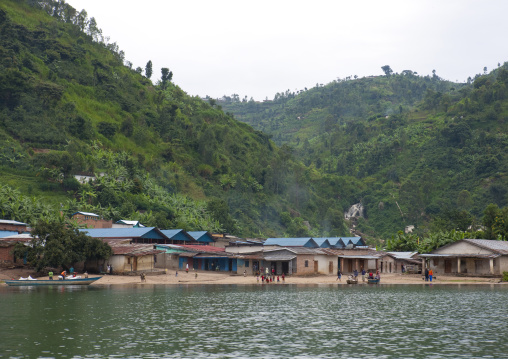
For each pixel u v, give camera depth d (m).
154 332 35.22
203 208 170.75
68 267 80.56
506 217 119.38
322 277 92.38
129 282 76.31
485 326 38.12
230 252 104.50
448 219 169.38
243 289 69.12
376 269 104.38
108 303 50.62
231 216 185.75
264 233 191.25
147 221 138.88
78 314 43.03
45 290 63.91
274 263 95.94
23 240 80.88
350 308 48.31
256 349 30.08
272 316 42.84
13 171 153.25
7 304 48.91
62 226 78.44
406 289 70.62
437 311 46.31
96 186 154.38
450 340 32.84
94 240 80.56
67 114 195.25
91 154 178.38
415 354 29.00
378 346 31.03
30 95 189.88
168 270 97.12
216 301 53.69
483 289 70.88
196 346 30.80
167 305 49.69
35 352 29.00
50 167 156.62
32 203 122.56
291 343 31.80
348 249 104.81
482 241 94.38
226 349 30.03
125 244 92.00
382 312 45.59
